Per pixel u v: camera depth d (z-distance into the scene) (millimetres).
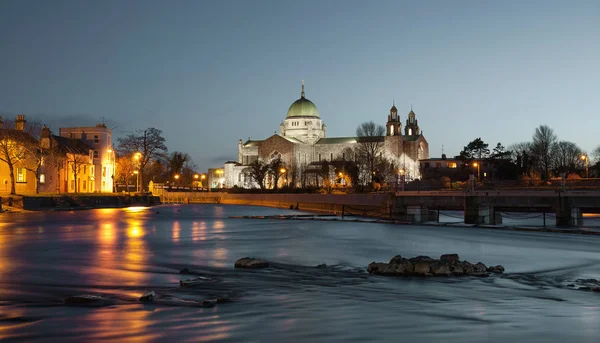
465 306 17984
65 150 113188
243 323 15492
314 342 13695
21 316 16172
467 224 57844
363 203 76312
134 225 56375
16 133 93000
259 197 127000
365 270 25906
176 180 198625
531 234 47031
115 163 145375
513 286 21953
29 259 28922
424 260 25328
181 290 20500
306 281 22734
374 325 15344
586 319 16250
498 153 165875
